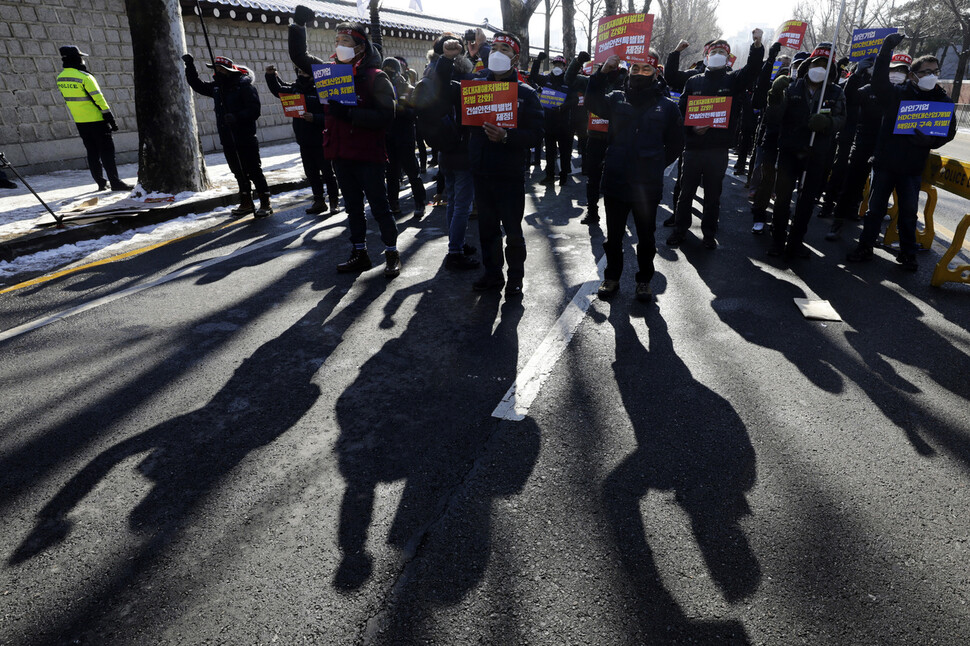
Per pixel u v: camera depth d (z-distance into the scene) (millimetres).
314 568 1845
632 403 2783
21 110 10078
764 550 1890
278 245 5668
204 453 2453
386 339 3541
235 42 13445
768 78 6203
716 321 3760
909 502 2105
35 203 7266
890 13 33094
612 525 2004
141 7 6949
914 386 2928
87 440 2559
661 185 3812
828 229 6188
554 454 2404
